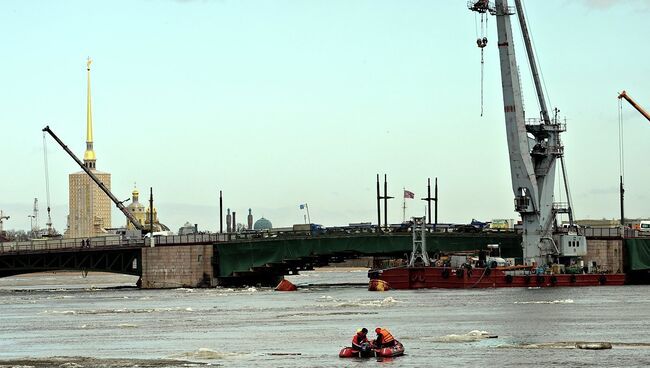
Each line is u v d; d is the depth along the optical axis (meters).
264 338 140.50
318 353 123.12
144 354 125.62
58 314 192.00
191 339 141.38
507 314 170.25
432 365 111.88
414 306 191.25
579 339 133.25
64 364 116.88
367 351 118.62
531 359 114.88
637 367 108.94
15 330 160.50
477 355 118.44
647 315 166.38
